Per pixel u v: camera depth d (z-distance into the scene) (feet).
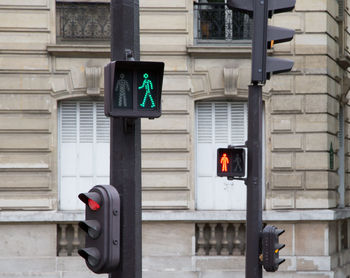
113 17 28.25
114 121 27.86
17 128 70.44
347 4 87.35
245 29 72.90
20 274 69.51
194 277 70.49
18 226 69.87
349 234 86.28
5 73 70.64
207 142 72.95
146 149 71.15
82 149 71.87
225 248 71.77
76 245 70.69
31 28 70.95
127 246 27.27
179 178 71.26
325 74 72.69
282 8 41.98
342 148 86.02
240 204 72.59
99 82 70.79
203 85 71.72
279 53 72.79
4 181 70.13
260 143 42.83
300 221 71.61
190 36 71.87
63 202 71.46
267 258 42.34
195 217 70.33
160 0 71.87
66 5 71.61
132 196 27.63
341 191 85.30
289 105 72.38
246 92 71.72
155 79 27.14
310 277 71.15
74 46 70.38
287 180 72.02
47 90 70.74
